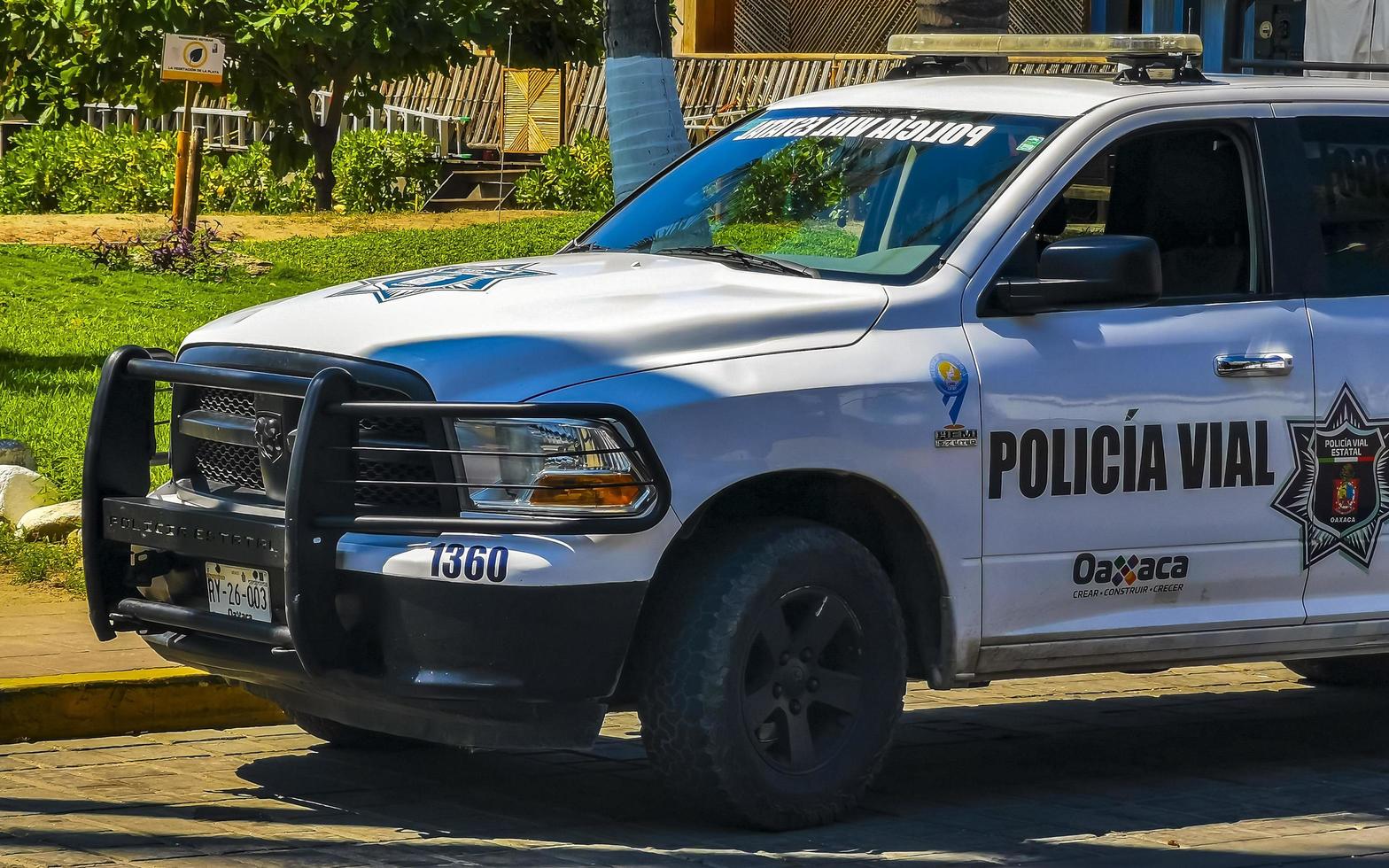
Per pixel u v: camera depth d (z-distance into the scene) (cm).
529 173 3066
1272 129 794
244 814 702
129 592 728
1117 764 836
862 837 691
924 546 709
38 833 664
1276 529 762
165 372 698
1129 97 777
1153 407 738
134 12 2633
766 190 809
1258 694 1006
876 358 695
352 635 653
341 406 645
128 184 3064
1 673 829
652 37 1332
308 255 2317
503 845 667
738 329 686
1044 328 728
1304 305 779
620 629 647
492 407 638
